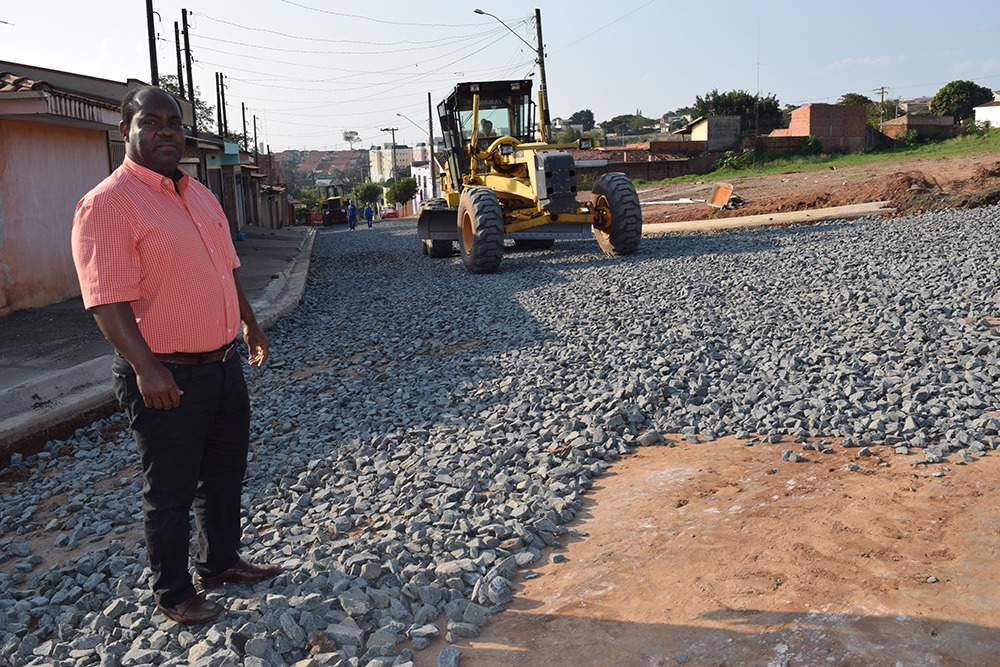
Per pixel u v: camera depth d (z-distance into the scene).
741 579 3.18
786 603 2.97
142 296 2.94
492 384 6.41
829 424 4.76
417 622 3.12
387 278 14.88
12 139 10.54
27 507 5.14
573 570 3.44
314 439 5.79
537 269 12.94
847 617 2.84
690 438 4.86
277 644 2.97
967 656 2.56
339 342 9.25
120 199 2.83
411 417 5.88
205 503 3.43
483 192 13.20
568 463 4.60
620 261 12.78
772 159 47.50
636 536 3.67
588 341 7.42
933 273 8.53
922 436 4.38
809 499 3.83
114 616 3.40
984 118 69.19
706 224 17.55
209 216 3.13
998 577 2.97
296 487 4.83
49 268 11.44
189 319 2.99
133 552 4.12
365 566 3.45
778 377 5.71
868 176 25.95
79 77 16.66
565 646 2.89
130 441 6.40
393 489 4.54
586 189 44.50
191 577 3.37
